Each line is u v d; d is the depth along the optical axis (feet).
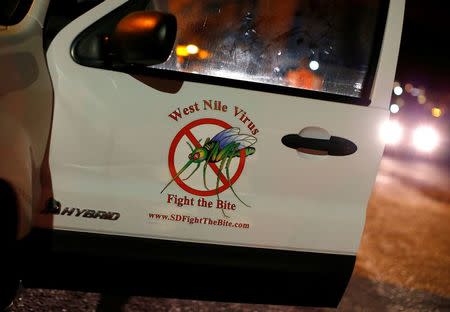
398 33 7.79
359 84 7.74
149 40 6.20
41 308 9.43
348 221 7.66
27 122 6.46
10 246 6.59
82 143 6.93
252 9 7.41
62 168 6.93
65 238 6.98
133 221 7.08
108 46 6.97
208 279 7.43
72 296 10.05
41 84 6.70
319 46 7.63
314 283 7.71
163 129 7.05
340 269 7.71
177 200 7.16
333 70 7.66
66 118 6.89
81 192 6.96
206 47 7.28
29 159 6.40
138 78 7.00
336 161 7.52
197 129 7.12
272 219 7.41
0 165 6.18
